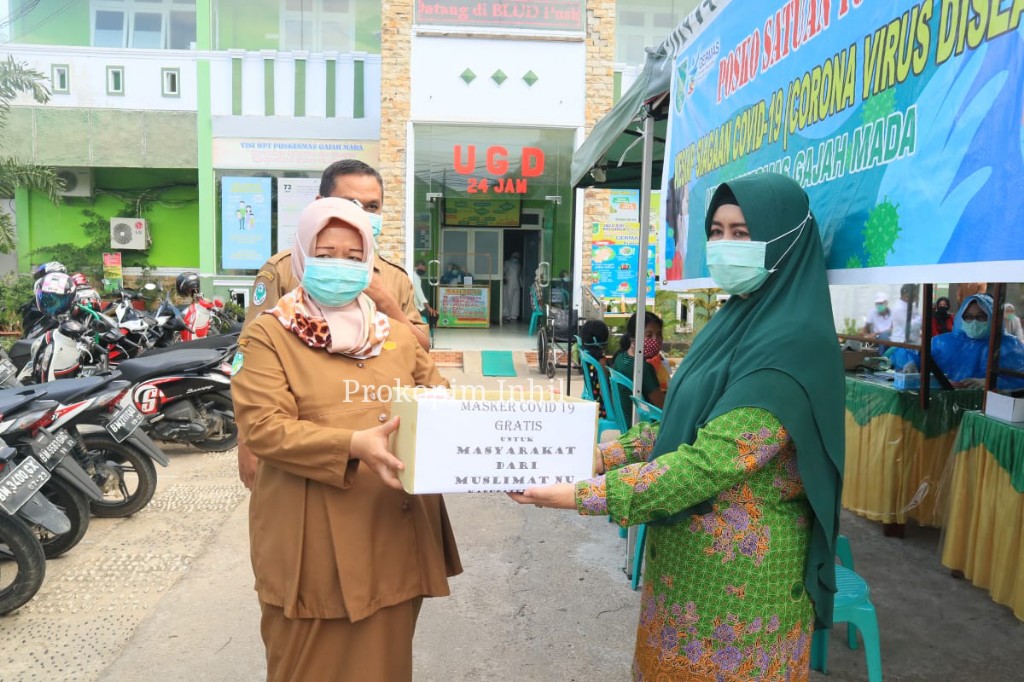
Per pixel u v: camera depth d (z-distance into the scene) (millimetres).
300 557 1568
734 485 1509
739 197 1605
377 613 1604
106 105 12258
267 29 11523
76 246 14219
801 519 1568
